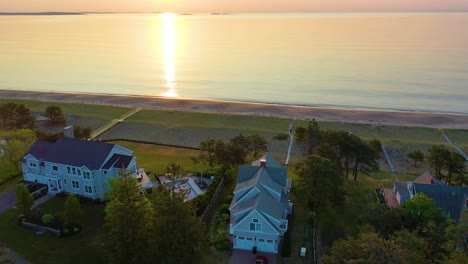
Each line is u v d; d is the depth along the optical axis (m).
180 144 83.94
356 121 100.56
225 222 47.75
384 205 47.00
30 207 48.00
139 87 141.75
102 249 43.06
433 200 49.03
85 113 104.69
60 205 52.94
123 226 37.69
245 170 51.22
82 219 49.44
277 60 193.38
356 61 184.62
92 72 169.50
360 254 31.72
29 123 86.81
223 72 166.12
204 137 88.12
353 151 62.00
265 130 92.19
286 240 43.75
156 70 172.88
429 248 36.75
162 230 37.66
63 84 147.25
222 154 63.91
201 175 60.84
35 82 150.62
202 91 135.12
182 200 38.91
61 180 56.12
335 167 52.25
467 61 176.88
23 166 59.31
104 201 53.78
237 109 111.69
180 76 159.25
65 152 56.34
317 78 151.50
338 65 175.88
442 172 68.44
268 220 42.28
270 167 51.31
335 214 51.16
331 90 133.12
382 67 168.62
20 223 47.31
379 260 29.88
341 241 35.91
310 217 48.59
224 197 54.78
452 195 50.19
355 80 146.38
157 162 70.12
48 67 181.50
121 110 107.38
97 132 88.75
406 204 45.22
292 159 76.00
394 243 32.88
